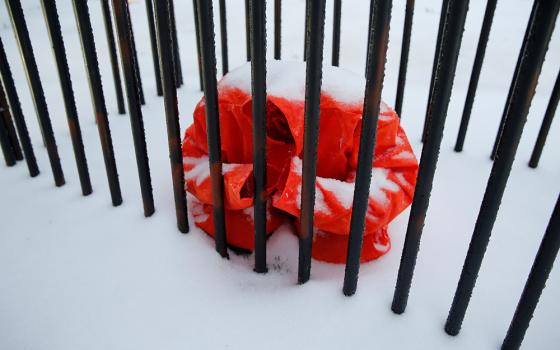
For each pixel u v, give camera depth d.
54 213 1.56
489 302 1.24
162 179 1.72
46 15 1.32
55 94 2.71
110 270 1.31
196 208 1.49
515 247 1.46
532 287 0.96
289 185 1.18
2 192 1.69
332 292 1.23
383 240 1.38
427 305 1.21
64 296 1.24
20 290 1.26
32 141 2.11
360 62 3.23
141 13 4.18
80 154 1.56
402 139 1.34
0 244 1.43
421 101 2.66
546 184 1.84
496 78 3.03
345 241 1.33
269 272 1.32
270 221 1.38
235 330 1.13
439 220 1.57
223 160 1.38
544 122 1.85
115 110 2.44
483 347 1.10
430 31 3.67
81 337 1.12
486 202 0.93
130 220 1.49
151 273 1.30
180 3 4.30
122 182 1.72
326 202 1.21
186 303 1.21
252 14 0.92
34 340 1.12
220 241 1.32
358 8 4.02
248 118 1.25
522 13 4.06
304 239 1.16
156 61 2.51
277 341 1.11
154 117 2.34
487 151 2.09
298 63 1.30
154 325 1.15
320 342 1.10
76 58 3.31
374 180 1.24
